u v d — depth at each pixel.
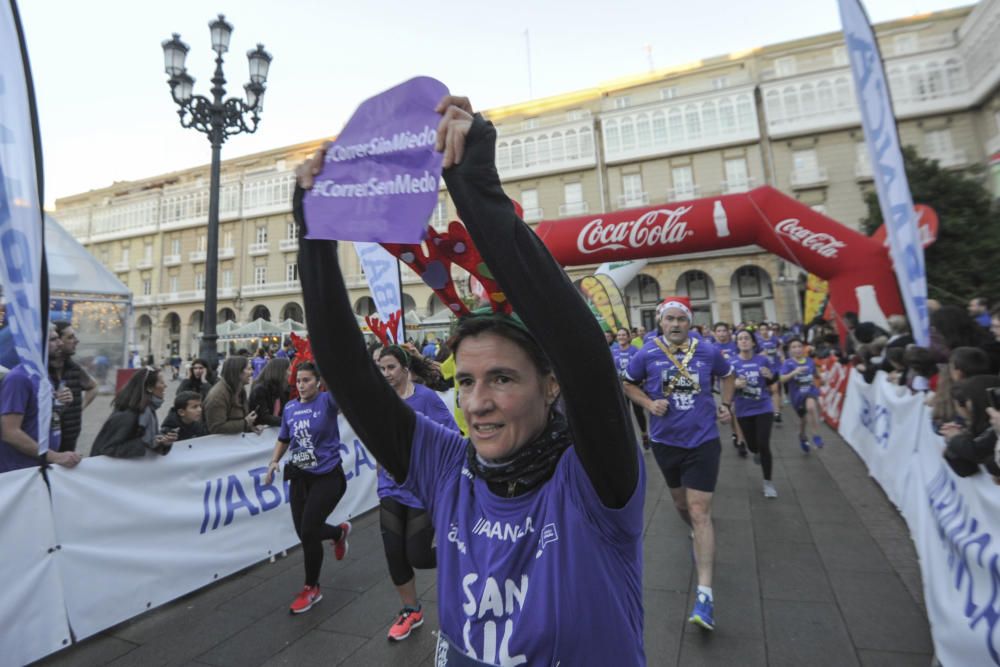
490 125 0.76
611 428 0.80
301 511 3.23
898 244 3.68
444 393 5.71
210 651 2.62
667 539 3.91
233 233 36.22
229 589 3.35
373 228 0.77
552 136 29.73
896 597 2.90
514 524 0.91
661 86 29.83
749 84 26.66
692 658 2.43
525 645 0.81
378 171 0.80
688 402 3.16
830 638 2.54
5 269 2.62
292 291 33.81
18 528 2.53
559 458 0.94
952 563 2.31
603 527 0.87
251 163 38.03
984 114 23.38
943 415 2.84
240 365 4.02
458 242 0.93
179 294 37.62
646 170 28.33
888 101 3.66
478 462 0.98
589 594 0.82
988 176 13.58
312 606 3.07
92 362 10.88
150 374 3.25
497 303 0.95
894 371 4.48
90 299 9.72
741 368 4.98
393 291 4.56
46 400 2.73
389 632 2.73
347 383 1.03
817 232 6.35
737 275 27.12
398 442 1.11
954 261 13.20
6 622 2.44
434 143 0.76
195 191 38.22
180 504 3.31
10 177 2.65
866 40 3.73
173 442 3.31
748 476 5.52
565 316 0.75
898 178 3.65
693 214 6.57
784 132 26.05
